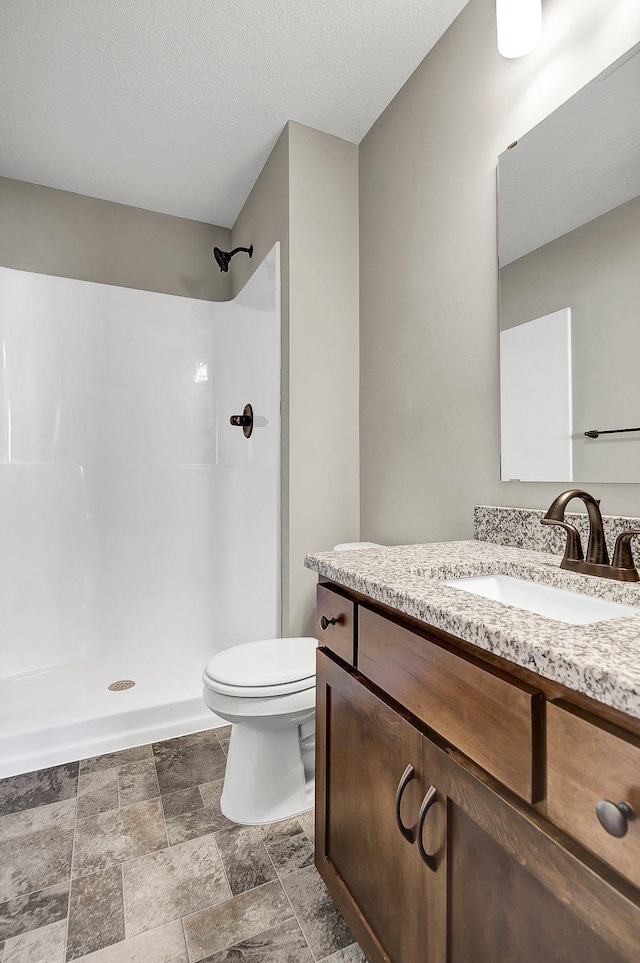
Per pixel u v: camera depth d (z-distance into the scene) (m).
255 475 2.24
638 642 0.53
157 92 1.80
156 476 2.59
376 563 1.03
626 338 1.00
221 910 1.08
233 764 1.43
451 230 1.52
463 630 0.63
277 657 1.50
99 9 1.47
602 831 0.46
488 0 1.37
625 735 0.45
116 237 2.58
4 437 2.25
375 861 0.85
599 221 1.06
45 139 2.07
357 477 2.05
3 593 2.20
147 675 2.13
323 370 1.98
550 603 0.94
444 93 1.55
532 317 1.22
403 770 0.77
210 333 2.74
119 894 1.12
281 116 1.93
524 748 0.54
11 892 1.12
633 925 0.42
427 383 1.63
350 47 1.61
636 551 0.97
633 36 0.99
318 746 1.08
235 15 1.49
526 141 1.24
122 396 2.52
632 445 0.99
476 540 1.39
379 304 1.91
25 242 2.38
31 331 2.32
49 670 2.21
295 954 0.98
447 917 0.66
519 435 1.26
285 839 1.30
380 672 0.84
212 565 2.69
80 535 2.40
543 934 0.52
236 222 2.73
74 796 1.47
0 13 1.47
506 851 0.57
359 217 2.07
